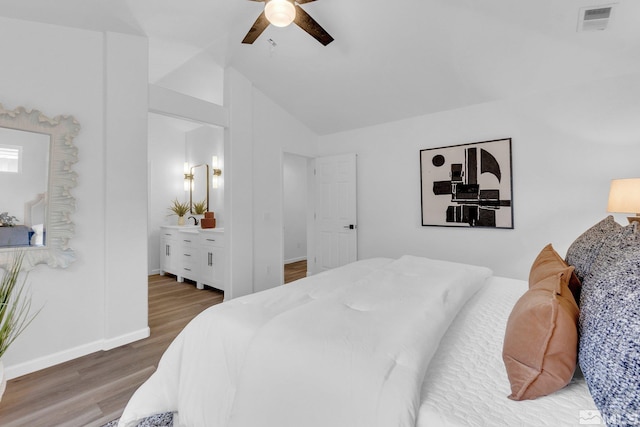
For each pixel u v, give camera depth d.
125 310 2.53
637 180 2.27
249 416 1.03
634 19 2.13
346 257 4.38
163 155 5.32
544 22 2.29
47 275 2.20
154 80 3.72
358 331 1.11
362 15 2.57
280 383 1.01
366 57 3.00
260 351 1.10
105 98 2.46
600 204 2.72
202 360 1.34
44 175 2.18
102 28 2.42
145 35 2.67
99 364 2.21
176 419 1.49
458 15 2.40
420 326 1.14
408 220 3.87
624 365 0.64
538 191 3.00
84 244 2.37
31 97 2.14
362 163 4.28
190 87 3.96
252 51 3.18
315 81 3.51
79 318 2.34
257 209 3.85
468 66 2.86
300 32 2.83
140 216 2.63
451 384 0.94
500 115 3.20
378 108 3.77
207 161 5.11
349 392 0.89
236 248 3.56
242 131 3.62
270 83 3.70
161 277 5.00
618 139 2.63
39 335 2.16
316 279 1.94
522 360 0.86
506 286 1.98
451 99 3.35
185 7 2.41
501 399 0.86
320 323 1.18
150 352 2.39
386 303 1.38
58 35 2.26
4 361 2.02
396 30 2.65
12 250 2.04
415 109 3.65
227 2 2.42
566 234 2.88
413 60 2.93
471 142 3.39
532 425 0.76
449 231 3.55
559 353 0.82
